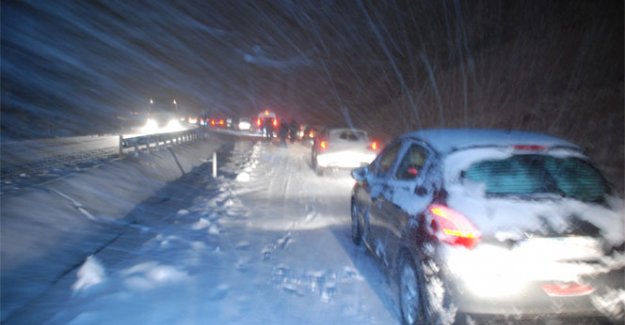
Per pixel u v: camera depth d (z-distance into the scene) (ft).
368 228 18.11
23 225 21.22
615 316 10.23
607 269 10.34
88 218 25.02
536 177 11.81
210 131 140.56
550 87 59.67
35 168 40.78
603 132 42.29
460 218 10.81
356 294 15.25
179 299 14.34
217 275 16.56
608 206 11.34
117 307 13.66
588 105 48.49
